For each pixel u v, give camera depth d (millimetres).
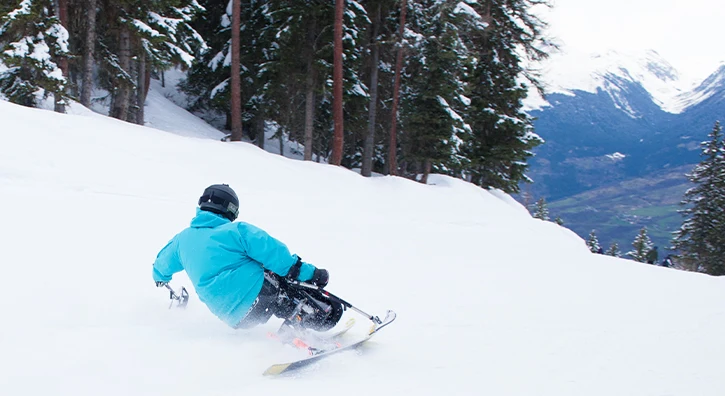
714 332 4066
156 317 3561
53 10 14734
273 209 9805
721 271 37000
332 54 19094
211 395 2389
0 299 3523
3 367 2541
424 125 20641
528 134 24828
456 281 5570
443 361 3131
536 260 7867
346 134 25062
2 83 14336
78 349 2848
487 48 23859
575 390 2773
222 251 3029
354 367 2932
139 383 2488
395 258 6742
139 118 19406
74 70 18578
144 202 8266
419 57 20359
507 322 4098
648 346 3645
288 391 2480
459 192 19781
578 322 4219
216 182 11828
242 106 22094
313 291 3318
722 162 38250
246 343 3146
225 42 21781
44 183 8266
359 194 15508
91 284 4117
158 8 16500
